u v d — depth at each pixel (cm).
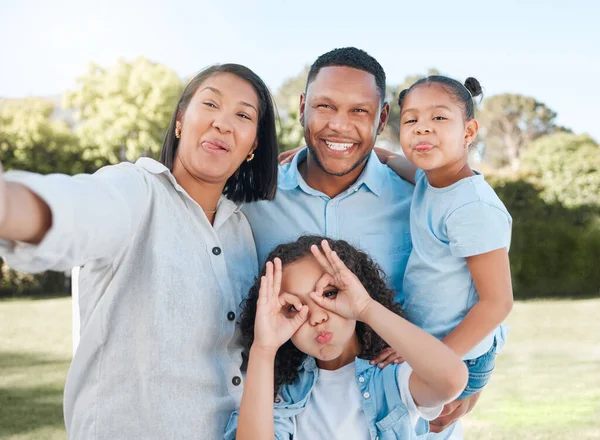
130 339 193
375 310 198
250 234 235
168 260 195
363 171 260
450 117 237
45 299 1462
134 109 1822
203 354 202
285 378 216
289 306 209
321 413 210
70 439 201
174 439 193
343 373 216
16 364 809
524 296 1492
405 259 265
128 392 193
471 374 256
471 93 256
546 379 737
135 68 1864
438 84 240
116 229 164
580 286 1559
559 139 1914
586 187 1734
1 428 564
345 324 205
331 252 203
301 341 205
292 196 261
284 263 211
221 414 203
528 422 587
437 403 199
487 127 3556
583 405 637
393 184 271
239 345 219
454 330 231
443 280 242
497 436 550
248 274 229
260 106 219
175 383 195
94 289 195
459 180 240
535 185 1717
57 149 1800
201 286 200
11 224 131
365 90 243
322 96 243
